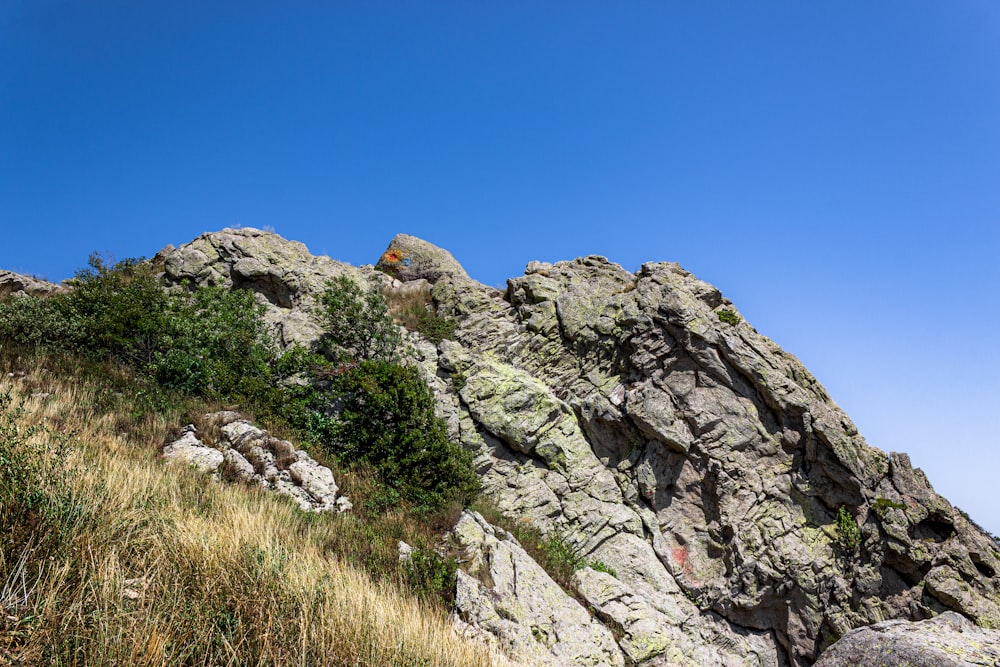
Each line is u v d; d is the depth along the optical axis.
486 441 20.42
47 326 18.28
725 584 18.61
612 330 22.73
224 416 15.99
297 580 8.30
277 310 23.41
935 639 8.47
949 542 18.27
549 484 19.92
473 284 26.78
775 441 20.00
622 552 18.81
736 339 21.22
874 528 18.55
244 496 12.45
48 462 8.45
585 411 21.39
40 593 6.11
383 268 33.59
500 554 14.24
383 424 18.09
